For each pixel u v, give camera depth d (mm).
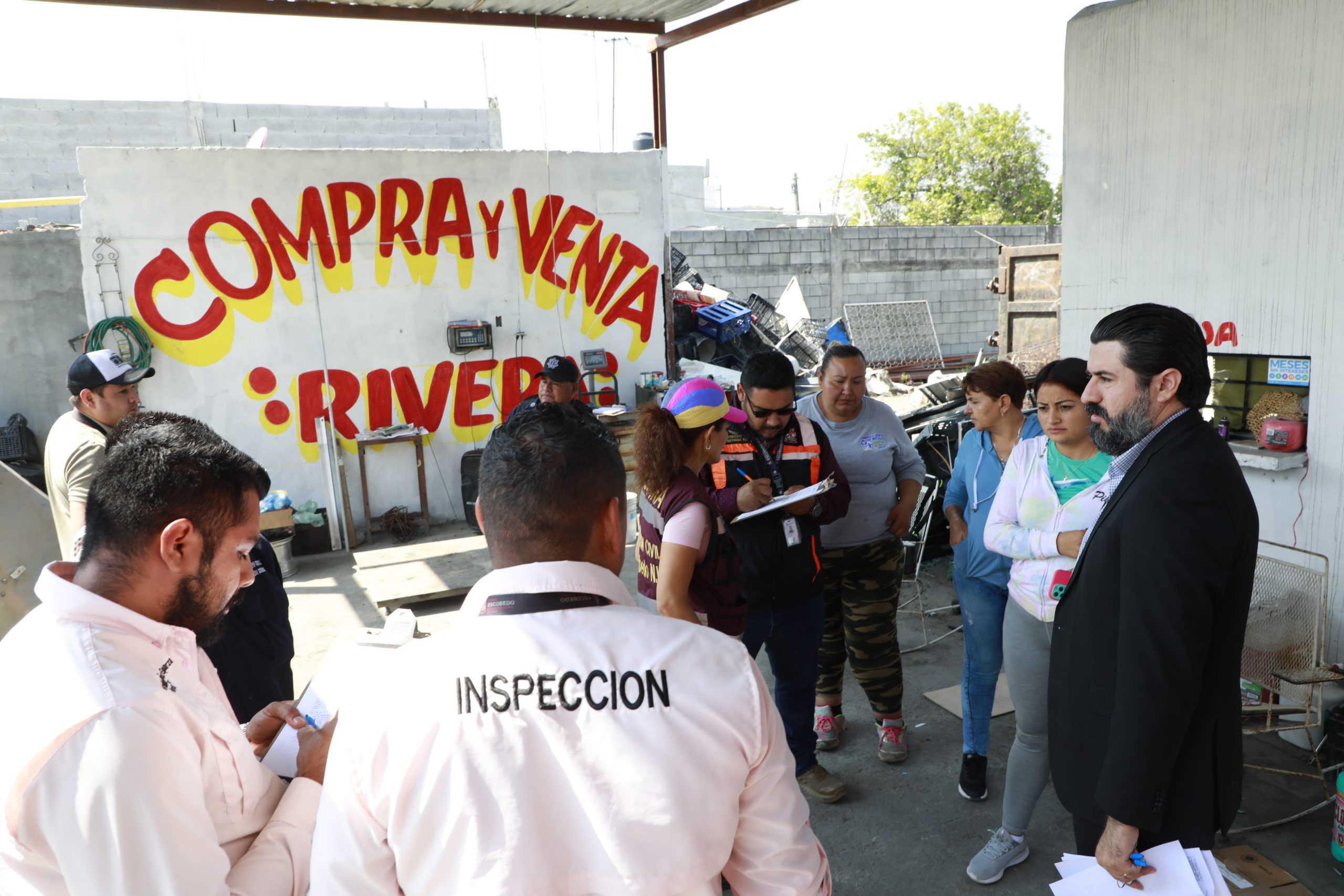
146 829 998
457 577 5328
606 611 963
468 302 7043
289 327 6551
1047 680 2420
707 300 10055
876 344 14695
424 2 6043
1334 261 3156
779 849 974
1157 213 3707
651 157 7453
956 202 29516
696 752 909
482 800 879
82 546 1198
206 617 1225
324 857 927
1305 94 3176
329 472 6676
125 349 6141
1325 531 3262
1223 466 1577
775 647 2832
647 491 2285
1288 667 2977
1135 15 3689
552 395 4688
